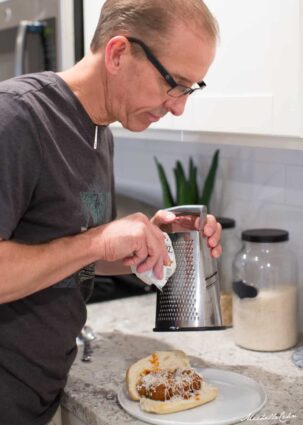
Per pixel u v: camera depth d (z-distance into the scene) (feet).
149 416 4.02
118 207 6.99
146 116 4.00
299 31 4.02
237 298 5.22
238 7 4.45
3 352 4.00
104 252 3.82
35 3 6.40
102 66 3.93
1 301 3.72
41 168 3.76
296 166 5.57
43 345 4.10
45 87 3.88
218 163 6.39
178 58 3.71
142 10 3.69
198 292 4.09
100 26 3.93
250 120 4.46
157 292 4.21
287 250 5.30
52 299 4.11
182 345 5.29
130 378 4.32
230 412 4.03
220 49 4.63
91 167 4.11
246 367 4.83
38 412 4.22
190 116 5.01
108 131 4.58
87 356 5.04
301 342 5.36
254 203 6.04
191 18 3.68
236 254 5.53
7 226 3.58
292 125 4.16
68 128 3.93
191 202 6.30
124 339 5.41
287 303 5.11
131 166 7.70
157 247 3.89
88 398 4.36
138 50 3.73
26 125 3.64
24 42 6.41
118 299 6.48
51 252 3.75
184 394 4.17
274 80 4.24
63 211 3.94
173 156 7.02
